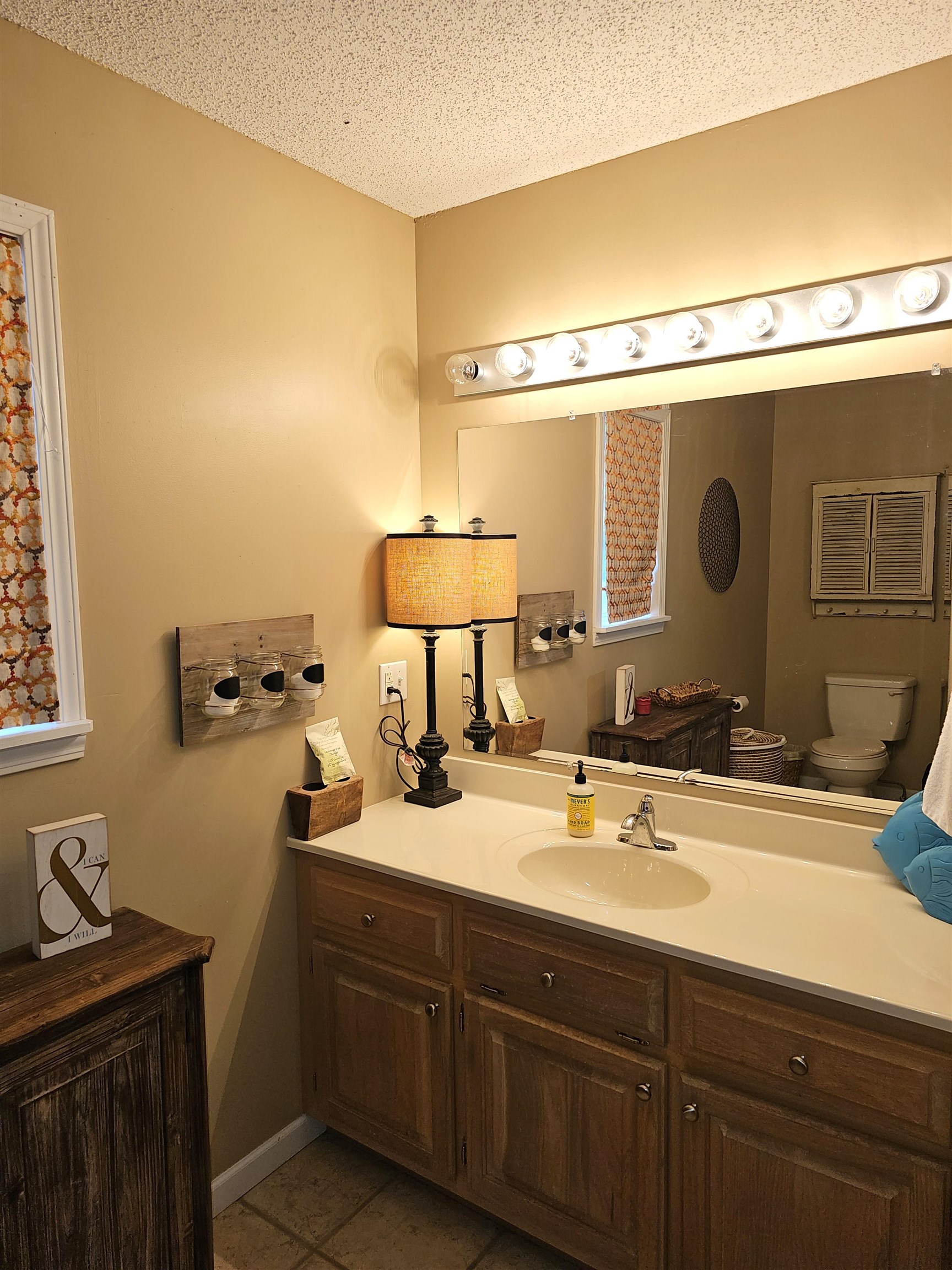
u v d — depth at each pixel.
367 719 2.30
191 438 1.81
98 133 1.61
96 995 1.35
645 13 1.46
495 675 2.31
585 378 2.09
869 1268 1.34
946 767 1.50
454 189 2.19
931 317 1.62
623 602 2.05
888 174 1.67
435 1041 1.85
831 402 1.75
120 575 1.68
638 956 1.55
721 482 1.89
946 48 1.57
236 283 1.89
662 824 2.01
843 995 1.30
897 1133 1.30
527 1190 1.75
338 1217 1.93
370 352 2.26
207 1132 1.55
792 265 1.79
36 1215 1.31
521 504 2.22
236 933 1.97
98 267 1.62
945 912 1.52
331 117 1.82
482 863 1.86
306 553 2.09
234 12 1.44
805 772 1.83
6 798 1.52
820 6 1.44
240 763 1.95
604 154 2.00
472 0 1.42
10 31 1.47
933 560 1.66
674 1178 1.54
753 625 1.87
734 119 1.84
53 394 1.54
